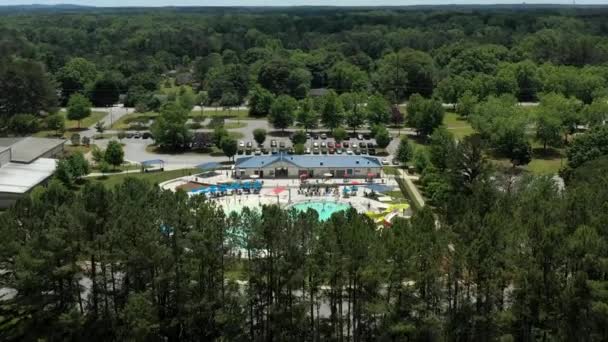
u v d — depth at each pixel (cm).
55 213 9412
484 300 8919
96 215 8781
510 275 8169
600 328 7625
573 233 8375
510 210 9962
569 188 11931
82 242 8675
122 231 8669
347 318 8894
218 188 17100
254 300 8869
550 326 8050
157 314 8594
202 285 8794
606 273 7856
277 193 16938
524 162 19088
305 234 8625
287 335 8594
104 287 9056
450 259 8369
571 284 7731
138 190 10538
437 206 14812
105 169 19000
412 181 18425
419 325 8069
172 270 8619
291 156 19425
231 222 9069
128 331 8294
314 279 8575
